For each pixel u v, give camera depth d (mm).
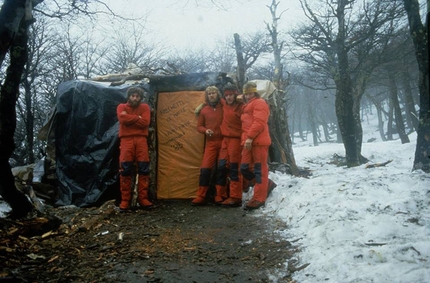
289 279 3156
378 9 11328
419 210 4172
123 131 5797
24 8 3771
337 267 3094
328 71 14469
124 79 7121
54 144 6484
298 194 5281
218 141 6105
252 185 6328
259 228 4621
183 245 4129
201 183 6051
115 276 3305
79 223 4926
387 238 3568
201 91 6703
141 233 4574
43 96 14125
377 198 4645
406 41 13203
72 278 3250
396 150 12844
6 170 4328
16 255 3689
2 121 4164
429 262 2986
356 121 12086
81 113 6285
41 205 5359
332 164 12180
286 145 8930
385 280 2771
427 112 5703
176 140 6664
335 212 4297
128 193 5746
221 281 3195
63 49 15438
